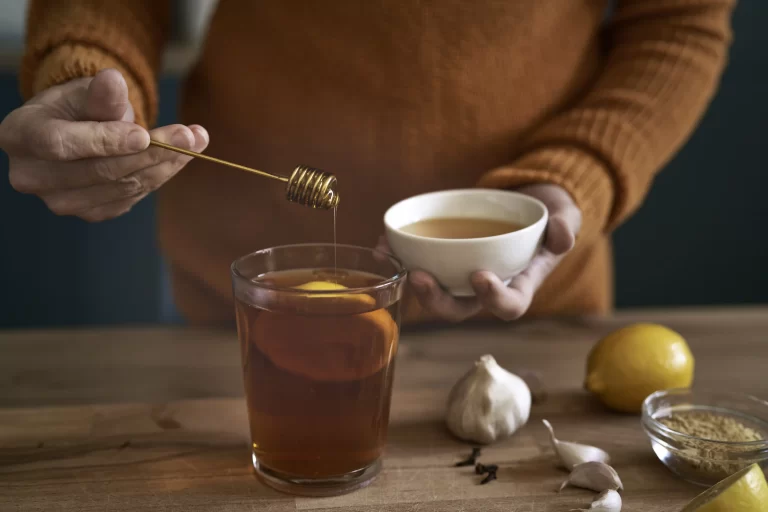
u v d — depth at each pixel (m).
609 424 0.73
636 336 0.73
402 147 0.86
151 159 0.67
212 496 0.65
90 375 0.78
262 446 0.65
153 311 1.47
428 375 0.79
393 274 0.66
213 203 0.92
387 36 0.82
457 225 0.72
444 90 0.84
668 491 0.66
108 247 1.43
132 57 0.79
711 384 0.78
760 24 1.41
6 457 0.68
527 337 0.86
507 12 0.82
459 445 0.70
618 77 0.87
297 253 0.68
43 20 0.81
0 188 1.38
